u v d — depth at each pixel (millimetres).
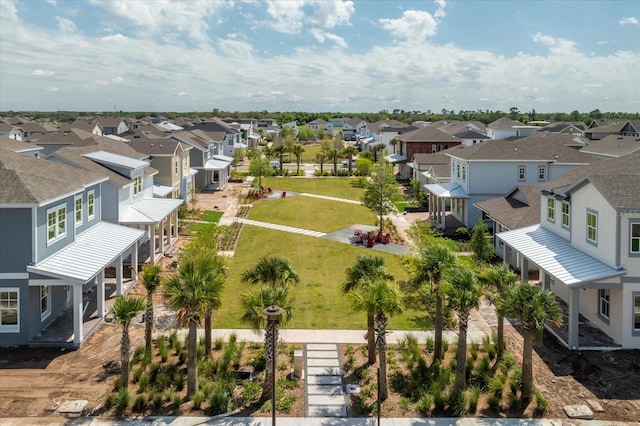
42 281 21734
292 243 42469
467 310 17938
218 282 18656
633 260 21516
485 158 45969
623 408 17375
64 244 24859
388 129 107500
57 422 16328
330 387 18922
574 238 26016
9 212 21500
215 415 17031
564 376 19609
